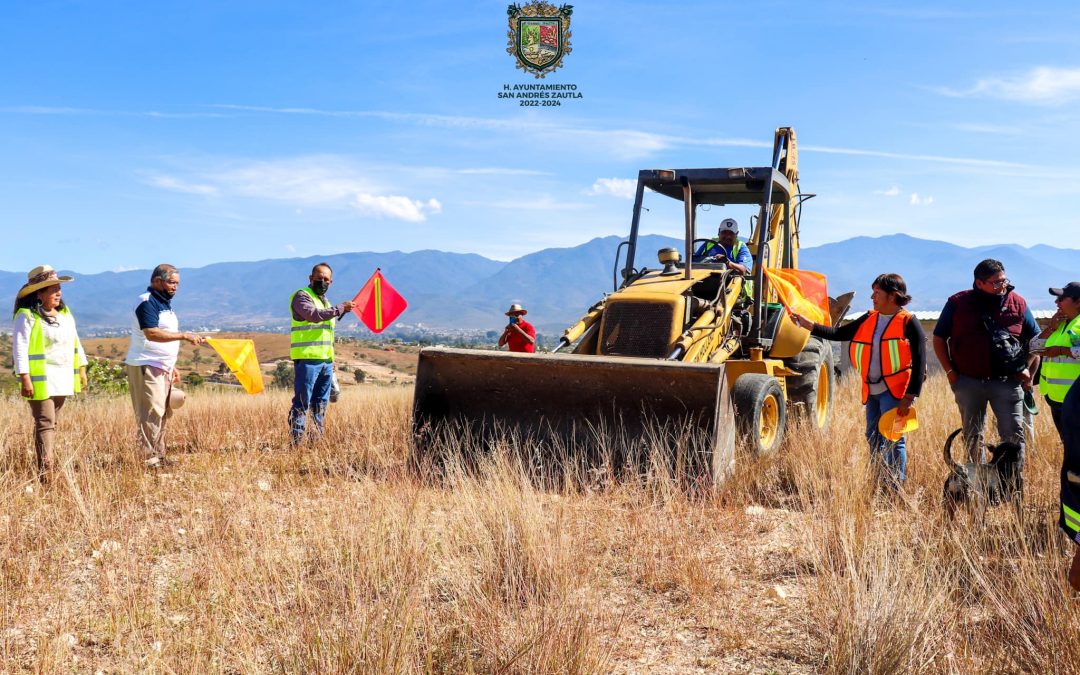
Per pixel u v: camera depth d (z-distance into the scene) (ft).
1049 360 18.16
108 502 18.11
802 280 25.96
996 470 16.38
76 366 21.85
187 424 30.91
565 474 20.31
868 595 11.32
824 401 30.78
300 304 26.14
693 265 27.35
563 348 24.34
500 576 13.56
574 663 10.60
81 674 10.70
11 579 13.88
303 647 10.84
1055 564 12.66
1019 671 10.35
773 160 30.27
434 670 10.53
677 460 19.74
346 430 28.78
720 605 13.07
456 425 23.43
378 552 13.84
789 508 18.97
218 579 13.20
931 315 55.72
